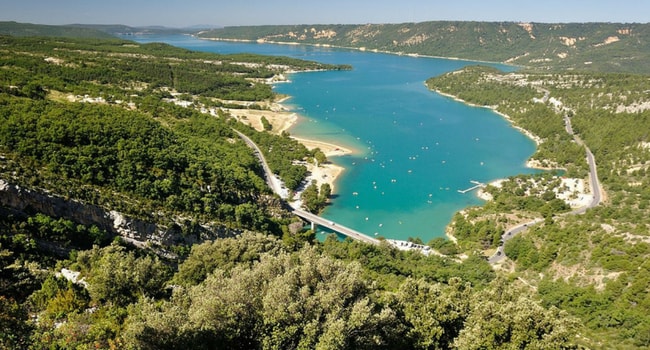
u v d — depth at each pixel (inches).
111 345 1550.2
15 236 3129.9
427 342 1881.2
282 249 2989.7
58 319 1946.4
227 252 2886.3
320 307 1631.4
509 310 1808.6
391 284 3663.9
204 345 1510.8
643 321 2878.9
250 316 1672.0
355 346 1609.3
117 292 2262.6
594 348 2628.0
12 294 2209.6
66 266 3036.4
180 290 1982.0
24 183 3634.4
